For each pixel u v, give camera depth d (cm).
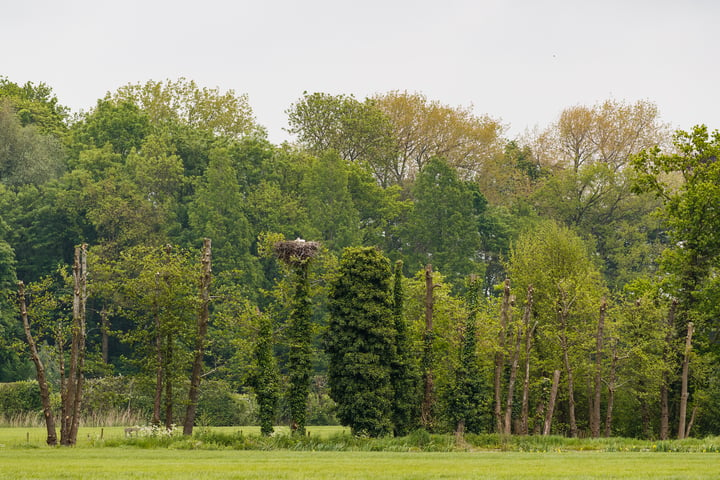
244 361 5906
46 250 10356
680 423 5944
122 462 3130
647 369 6000
